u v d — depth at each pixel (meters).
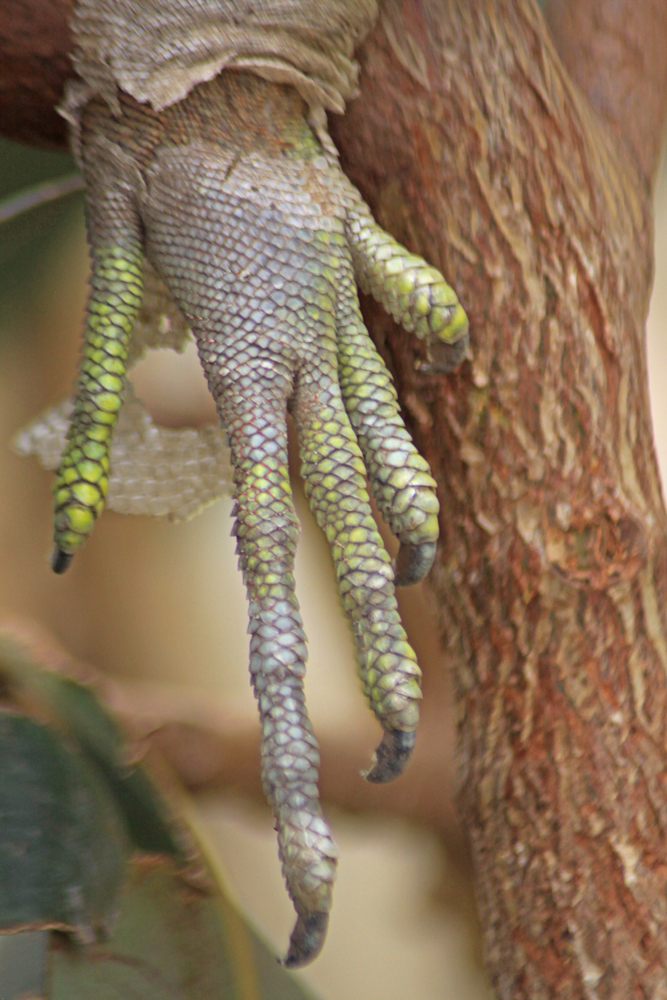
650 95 0.61
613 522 0.57
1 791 0.56
